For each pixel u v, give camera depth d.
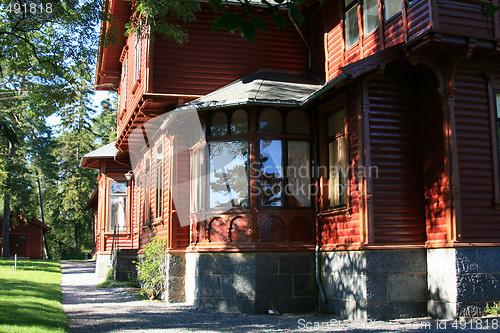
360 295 9.40
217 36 13.40
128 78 17.75
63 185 50.72
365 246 9.33
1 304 9.58
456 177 9.10
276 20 3.80
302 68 13.93
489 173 9.45
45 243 48.94
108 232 22.27
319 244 11.22
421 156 10.00
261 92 11.51
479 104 9.60
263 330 8.30
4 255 37.38
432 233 9.57
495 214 9.38
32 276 19.16
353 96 10.14
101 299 13.38
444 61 9.39
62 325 8.18
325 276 10.88
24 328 7.27
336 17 12.64
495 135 9.59
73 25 13.00
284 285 10.89
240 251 10.90
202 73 13.16
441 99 9.38
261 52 13.66
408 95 10.12
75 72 13.55
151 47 12.84
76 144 51.19
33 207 40.06
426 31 8.72
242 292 10.81
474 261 9.01
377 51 9.90
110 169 22.80
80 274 24.28
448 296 9.00
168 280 12.49
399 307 9.35
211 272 11.25
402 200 9.74
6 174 35.50
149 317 9.88
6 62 14.25
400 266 9.48
